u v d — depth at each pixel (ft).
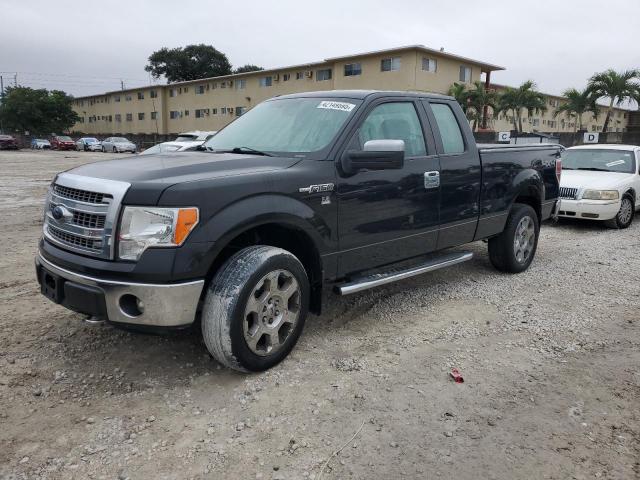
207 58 247.91
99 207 10.45
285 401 10.76
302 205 12.07
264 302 11.44
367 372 12.07
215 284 10.96
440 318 15.57
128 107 220.02
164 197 10.14
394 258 14.89
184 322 10.52
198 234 10.36
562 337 14.23
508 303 16.94
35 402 10.61
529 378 11.92
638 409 10.67
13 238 25.72
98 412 10.30
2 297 16.65
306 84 147.23
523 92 123.24
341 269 13.42
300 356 12.78
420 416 10.33
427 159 15.42
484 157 17.54
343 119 13.66
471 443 9.49
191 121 191.93
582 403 10.87
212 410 10.41
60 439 9.43
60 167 84.38
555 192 21.94
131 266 10.11
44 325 14.40
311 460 8.96
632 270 21.20
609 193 30.45
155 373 11.86
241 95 167.84
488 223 18.13
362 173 13.44
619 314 16.01
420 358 12.85
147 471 8.63
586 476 8.64
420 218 15.28
